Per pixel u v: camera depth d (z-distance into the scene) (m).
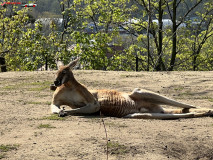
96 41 25.72
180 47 38.22
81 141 6.43
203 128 7.52
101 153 5.91
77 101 8.62
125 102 8.55
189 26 36.28
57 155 5.78
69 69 8.45
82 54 25.33
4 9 34.69
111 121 8.01
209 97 11.93
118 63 27.58
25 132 7.04
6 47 32.78
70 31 28.02
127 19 35.31
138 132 7.09
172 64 36.44
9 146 6.16
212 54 45.59
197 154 6.20
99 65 25.53
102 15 31.34
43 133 6.95
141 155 5.93
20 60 28.25
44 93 12.59
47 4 54.44
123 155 5.89
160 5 34.28
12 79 15.79
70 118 8.24
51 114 8.70
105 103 8.60
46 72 17.67
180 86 13.92
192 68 41.34
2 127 7.43
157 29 35.19
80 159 5.65
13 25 32.84
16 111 9.28
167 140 6.66
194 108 8.98
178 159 5.95
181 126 7.66
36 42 27.28
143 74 16.88
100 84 14.59
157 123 7.91
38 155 5.76
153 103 8.59
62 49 27.02
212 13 38.56
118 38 35.59
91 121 7.98
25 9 33.31
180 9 43.78
